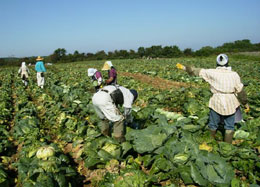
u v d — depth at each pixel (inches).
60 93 438.0
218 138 198.5
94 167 159.9
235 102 172.1
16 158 204.5
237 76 169.9
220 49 2474.2
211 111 183.5
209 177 133.0
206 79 179.6
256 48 2546.8
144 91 456.4
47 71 1059.9
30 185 128.8
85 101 334.6
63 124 255.3
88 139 192.7
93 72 305.1
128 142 167.6
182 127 194.7
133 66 1230.3
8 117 323.6
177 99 326.0
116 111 173.9
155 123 218.1
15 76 913.5
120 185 127.6
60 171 144.6
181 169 135.9
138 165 155.5
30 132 235.0
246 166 150.5
